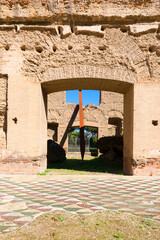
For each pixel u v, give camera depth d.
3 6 7.86
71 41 7.98
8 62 7.83
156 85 7.77
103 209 3.53
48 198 4.21
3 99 7.79
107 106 19.62
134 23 7.94
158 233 2.67
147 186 5.54
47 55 7.92
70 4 7.80
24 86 7.79
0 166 7.48
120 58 7.90
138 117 7.66
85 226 2.84
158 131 7.65
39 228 2.77
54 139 20.00
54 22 7.96
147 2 7.74
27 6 7.84
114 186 5.51
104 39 7.99
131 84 7.91
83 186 5.49
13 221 2.99
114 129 20.25
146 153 7.54
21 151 7.56
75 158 16.81
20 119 7.66
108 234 2.63
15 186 5.45
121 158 12.08
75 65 7.87
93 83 8.69
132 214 3.31
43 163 8.62
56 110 19.36
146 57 7.88
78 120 19.55
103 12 7.79
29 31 7.95
